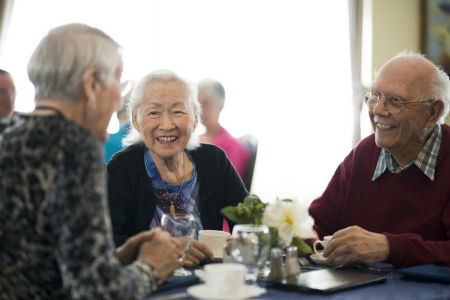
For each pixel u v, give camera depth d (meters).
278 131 5.66
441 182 2.32
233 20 5.49
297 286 1.61
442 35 6.07
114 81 1.39
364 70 5.92
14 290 1.23
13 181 1.20
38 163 1.20
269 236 1.69
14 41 4.69
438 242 2.02
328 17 5.86
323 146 5.78
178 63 5.28
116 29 5.04
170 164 2.42
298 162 5.71
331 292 1.59
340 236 1.96
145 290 1.29
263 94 5.61
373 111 2.41
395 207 2.39
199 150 2.60
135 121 2.45
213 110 4.18
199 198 2.50
